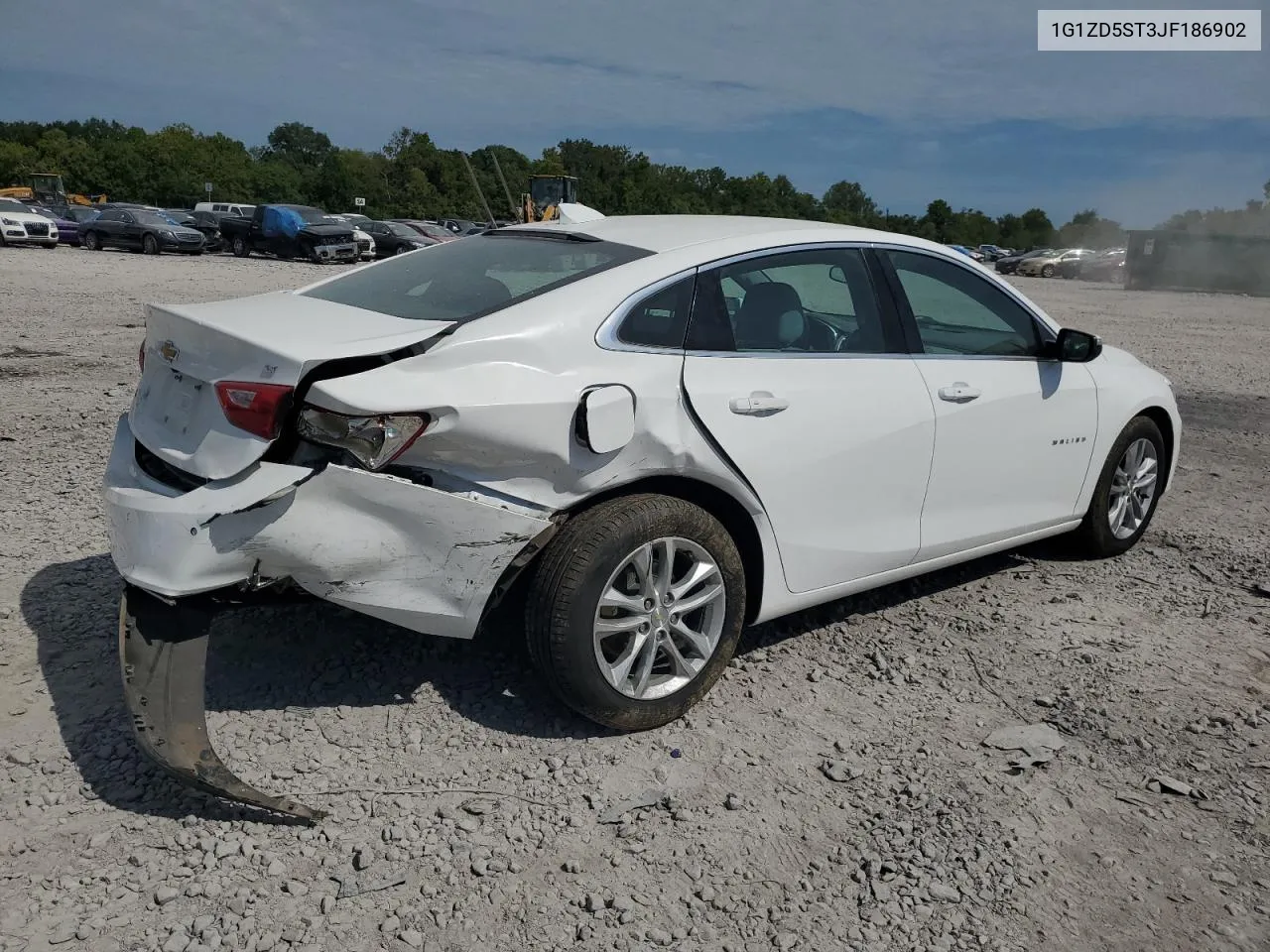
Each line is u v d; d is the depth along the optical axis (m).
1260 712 3.60
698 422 3.27
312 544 2.79
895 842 2.82
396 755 3.11
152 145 80.25
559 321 3.10
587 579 3.04
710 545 3.31
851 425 3.65
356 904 2.48
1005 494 4.35
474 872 2.62
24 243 29.17
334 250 29.25
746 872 2.68
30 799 2.80
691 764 3.16
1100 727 3.46
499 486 2.99
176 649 2.92
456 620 3.04
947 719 3.49
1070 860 2.78
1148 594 4.70
